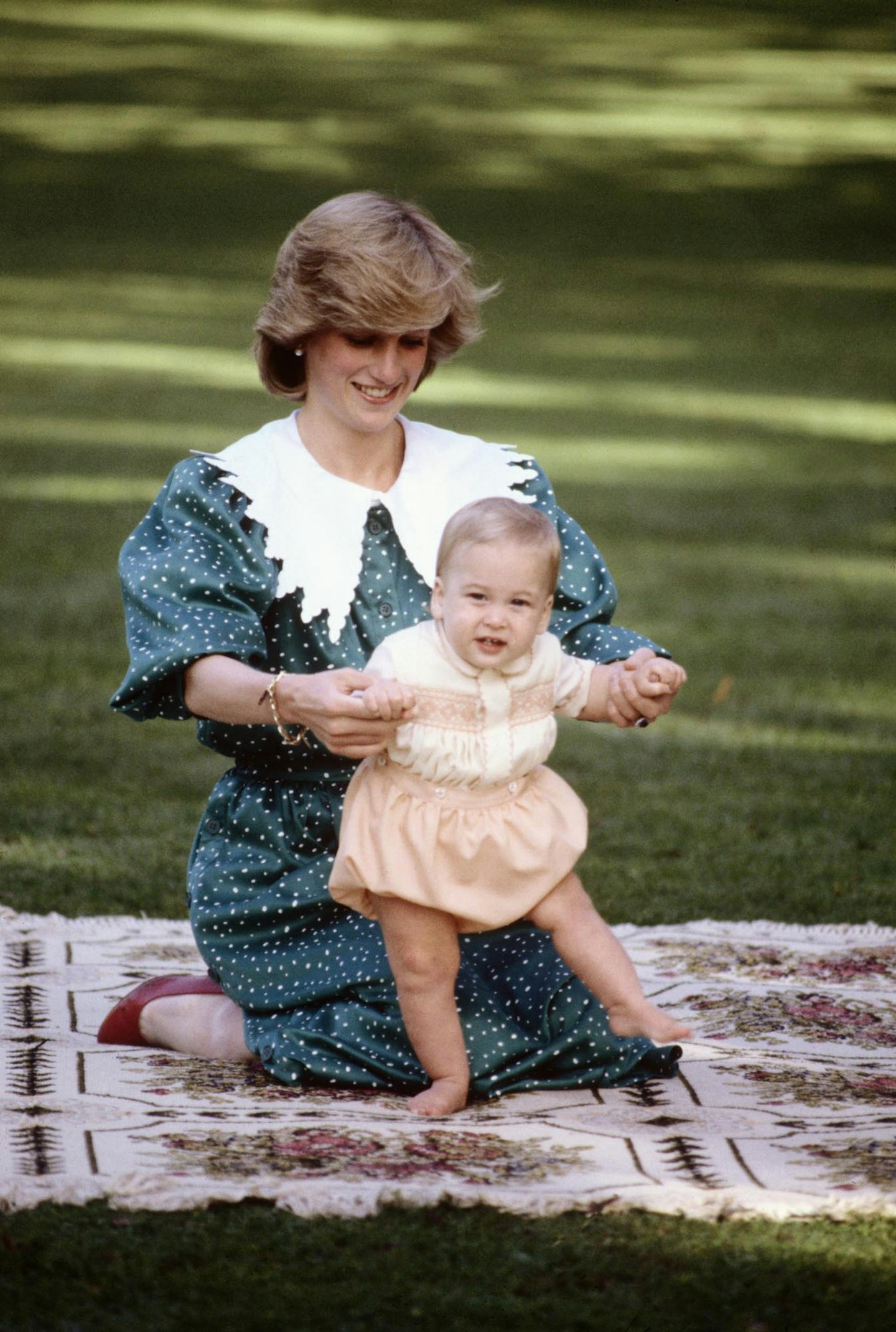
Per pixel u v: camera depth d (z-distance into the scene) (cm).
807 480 4341
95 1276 966
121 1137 1160
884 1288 972
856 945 1694
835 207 8975
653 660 1291
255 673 1260
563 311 6719
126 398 4988
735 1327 936
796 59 12762
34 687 2608
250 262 7369
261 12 13800
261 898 1372
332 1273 978
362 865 1241
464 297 1413
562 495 4075
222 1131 1180
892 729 2552
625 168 9644
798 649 2959
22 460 4194
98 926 1712
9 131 9888
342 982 1335
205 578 1335
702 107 11194
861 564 3572
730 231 8444
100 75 11456
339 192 8812
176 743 2417
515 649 1218
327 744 1216
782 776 2327
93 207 8369
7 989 1519
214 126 10194
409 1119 1226
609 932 1268
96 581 3225
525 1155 1150
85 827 2039
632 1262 997
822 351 6125
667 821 2130
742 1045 1407
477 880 1241
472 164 9575
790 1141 1185
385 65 12119
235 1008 1381
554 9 14325
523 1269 988
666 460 4509
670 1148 1170
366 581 1384
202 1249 995
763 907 1834
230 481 1374
